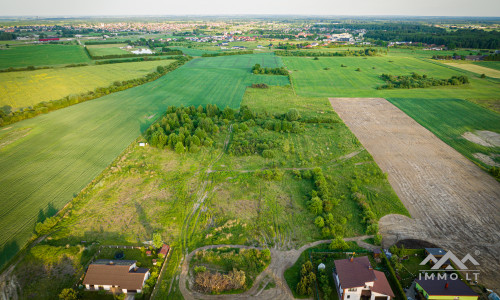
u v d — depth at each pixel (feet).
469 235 172.04
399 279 144.87
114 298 135.64
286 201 205.46
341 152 271.08
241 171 240.94
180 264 154.92
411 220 184.75
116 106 385.91
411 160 256.52
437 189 215.92
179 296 137.90
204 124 308.81
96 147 273.75
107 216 187.73
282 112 373.81
